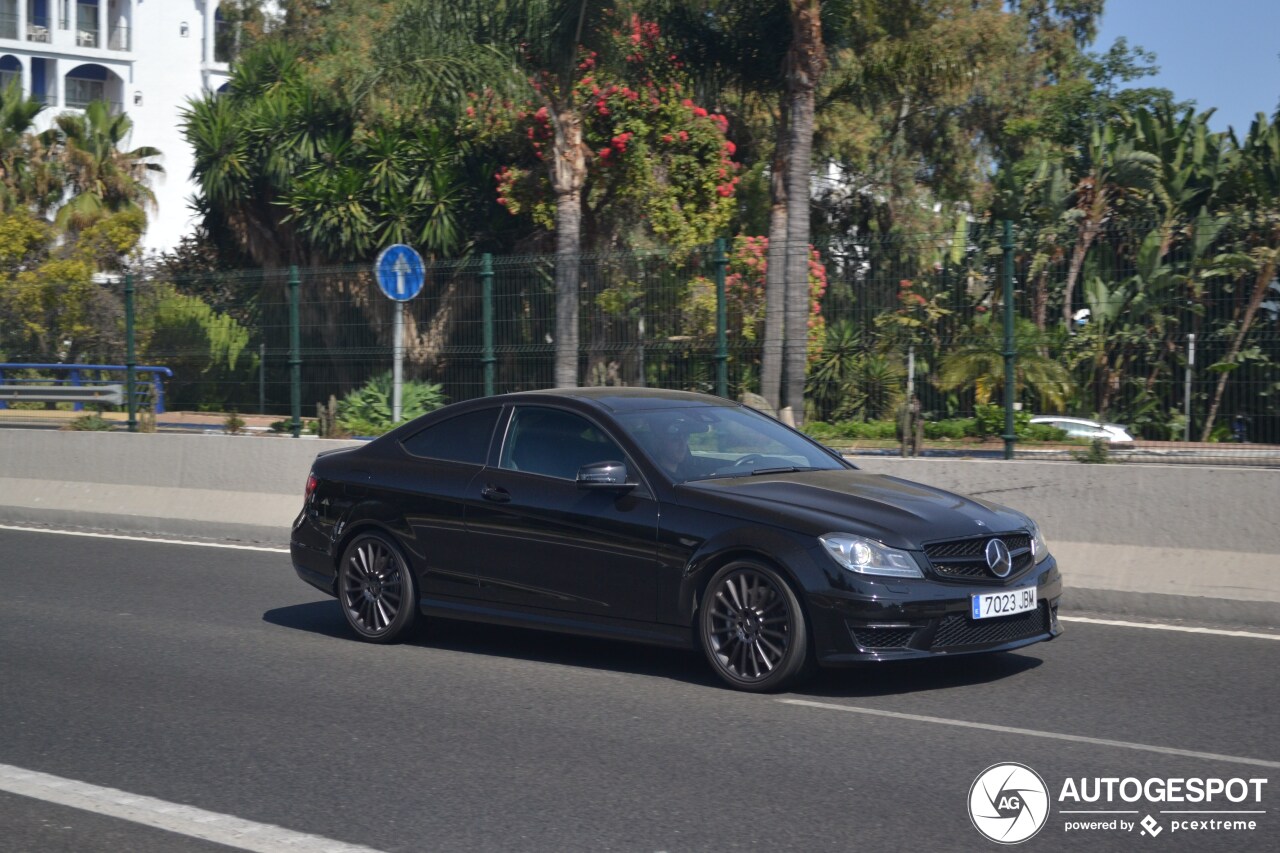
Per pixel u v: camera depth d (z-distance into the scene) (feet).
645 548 24.49
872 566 22.30
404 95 77.87
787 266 41.32
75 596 35.22
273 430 51.57
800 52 66.64
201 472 49.03
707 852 15.80
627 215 83.87
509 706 23.09
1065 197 88.63
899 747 20.17
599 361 44.34
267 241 92.63
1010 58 122.52
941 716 22.00
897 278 39.04
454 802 17.80
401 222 82.53
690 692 23.91
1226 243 33.83
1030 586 23.49
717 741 20.61
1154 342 34.65
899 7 80.07
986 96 126.62
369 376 49.19
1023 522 24.58
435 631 30.30
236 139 90.02
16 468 54.08
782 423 28.91
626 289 43.96
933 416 38.17
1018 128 129.18
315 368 50.60
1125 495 32.99
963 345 37.55
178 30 190.70
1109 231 35.68
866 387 39.42
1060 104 133.08
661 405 27.45
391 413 48.26
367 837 16.47
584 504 25.45
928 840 16.16
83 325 56.39
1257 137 89.20
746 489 24.38
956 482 35.70
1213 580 31.19
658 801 17.72
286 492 46.91
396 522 28.22
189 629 30.71
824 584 22.38
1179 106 128.77
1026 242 36.78
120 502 50.72
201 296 53.67
